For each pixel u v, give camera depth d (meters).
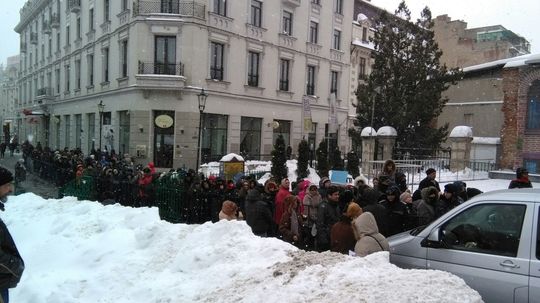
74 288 5.42
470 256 4.59
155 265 5.76
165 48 24.59
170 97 24.03
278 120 30.25
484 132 27.06
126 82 25.86
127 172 13.55
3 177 3.66
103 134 27.31
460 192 7.64
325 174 20.06
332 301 3.51
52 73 41.69
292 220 7.47
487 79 27.12
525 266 4.14
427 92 23.25
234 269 4.92
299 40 31.08
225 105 26.09
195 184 10.71
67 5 36.44
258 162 24.23
